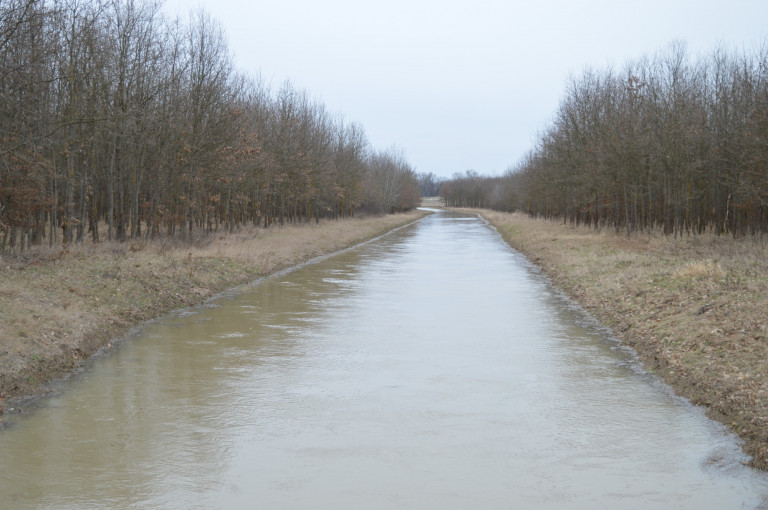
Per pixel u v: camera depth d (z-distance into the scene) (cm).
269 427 863
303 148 5497
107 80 2519
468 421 894
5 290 1397
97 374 1120
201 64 3141
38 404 955
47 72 2166
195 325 1566
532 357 1264
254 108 4647
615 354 1294
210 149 3109
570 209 5709
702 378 1048
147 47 2780
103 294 1641
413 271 2809
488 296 2064
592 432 854
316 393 1018
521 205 10394
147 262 2141
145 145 2897
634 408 956
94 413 915
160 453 769
